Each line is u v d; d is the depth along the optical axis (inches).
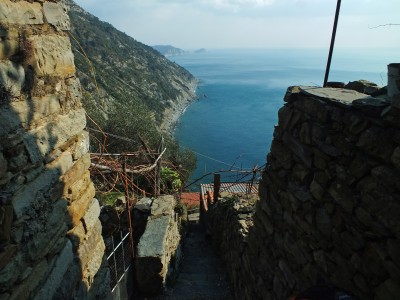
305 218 112.9
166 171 412.2
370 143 82.6
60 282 86.7
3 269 64.1
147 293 204.5
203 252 326.6
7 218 64.9
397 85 78.7
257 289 157.8
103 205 264.4
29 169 74.2
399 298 75.4
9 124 67.2
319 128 103.8
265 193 149.8
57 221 86.2
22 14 72.9
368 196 83.7
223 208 274.5
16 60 71.2
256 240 161.6
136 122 571.2
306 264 112.7
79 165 100.7
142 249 201.5
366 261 85.4
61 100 90.2
